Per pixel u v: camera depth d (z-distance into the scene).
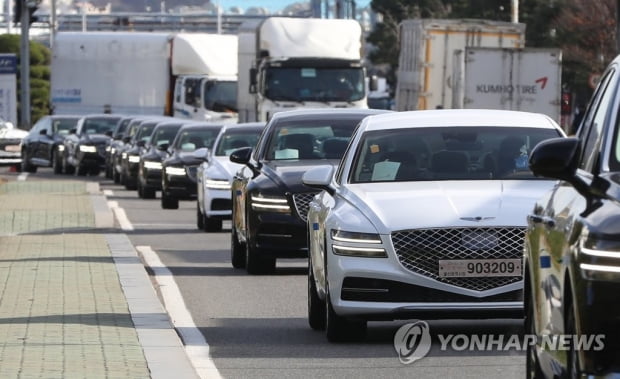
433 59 91.88
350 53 88.88
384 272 25.20
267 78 88.44
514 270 25.08
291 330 28.61
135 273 37.44
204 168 58.72
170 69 126.69
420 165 28.16
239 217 41.50
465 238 25.12
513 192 26.22
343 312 25.64
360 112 42.38
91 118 118.50
